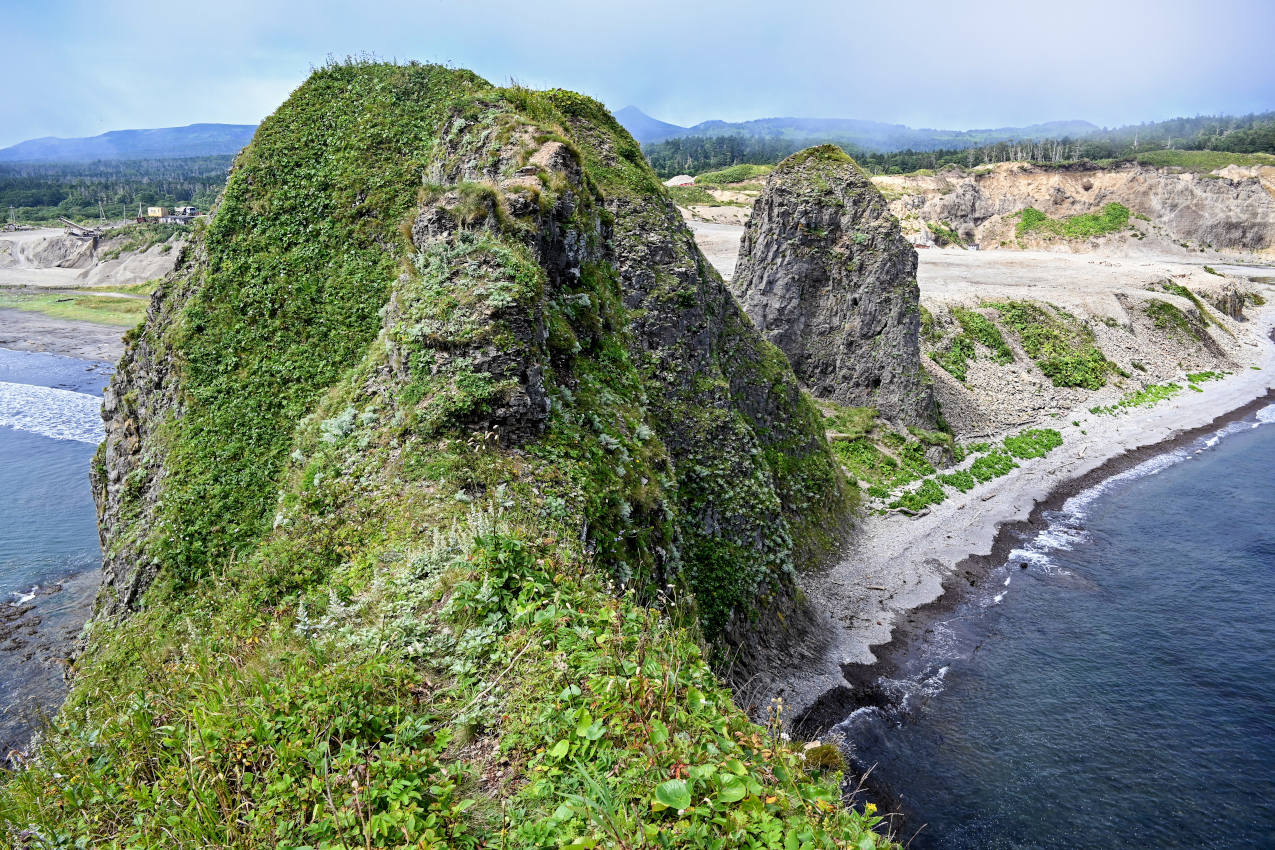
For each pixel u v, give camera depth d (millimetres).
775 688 25766
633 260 32031
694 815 6570
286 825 7121
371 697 9008
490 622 10289
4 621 34688
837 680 27109
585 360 21797
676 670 8711
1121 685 27359
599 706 8133
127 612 21500
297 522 16625
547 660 9227
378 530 15000
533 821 7105
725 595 26359
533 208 21422
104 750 9023
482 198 20781
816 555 35031
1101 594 34000
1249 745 24281
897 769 23062
